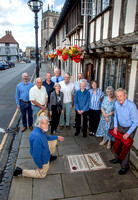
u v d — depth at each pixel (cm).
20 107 511
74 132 516
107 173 336
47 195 283
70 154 399
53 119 484
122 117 319
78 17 759
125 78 421
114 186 303
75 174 332
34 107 473
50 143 341
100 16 533
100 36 536
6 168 359
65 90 505
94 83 456
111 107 398
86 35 648
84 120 471
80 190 294
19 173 318
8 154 413
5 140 483
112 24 446
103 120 423
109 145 423
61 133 509
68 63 1252
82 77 543
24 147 433
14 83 1460
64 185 304
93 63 667
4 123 606
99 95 465
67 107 516
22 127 571
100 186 303
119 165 361
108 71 549
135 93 367
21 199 275
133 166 355
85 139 473
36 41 676
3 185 311
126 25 373
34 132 278
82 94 458
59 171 340
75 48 619
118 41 414
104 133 420
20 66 3853
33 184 306
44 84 553
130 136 320
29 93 463
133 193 288
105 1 488
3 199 279
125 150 319
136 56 297
